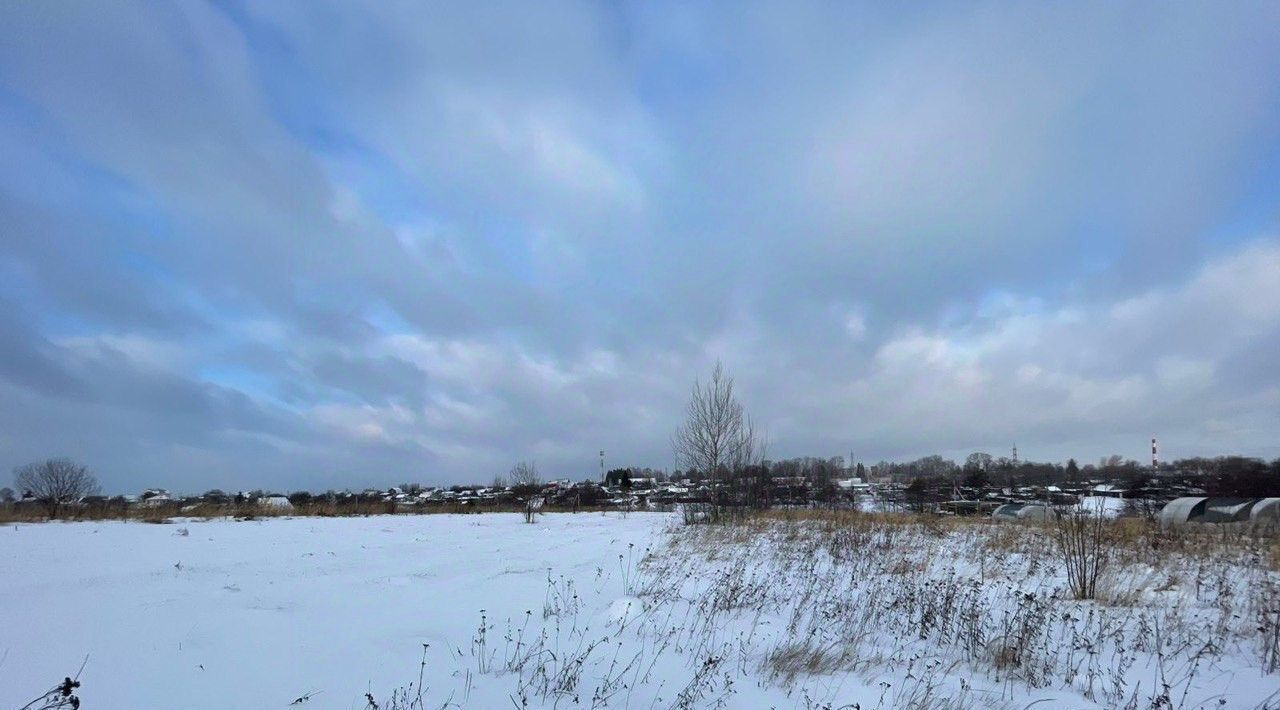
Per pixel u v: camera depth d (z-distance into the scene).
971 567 13.03
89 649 6.13
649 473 68.62
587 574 11.64
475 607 8.60
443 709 4.95
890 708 5.57
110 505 27.91
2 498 31.78
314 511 30.03
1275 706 5.82
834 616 8.61
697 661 6.65
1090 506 12.61
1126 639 7.95
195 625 7.11
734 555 14.28
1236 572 11.67
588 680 5.86
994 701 5.88
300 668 5.80
